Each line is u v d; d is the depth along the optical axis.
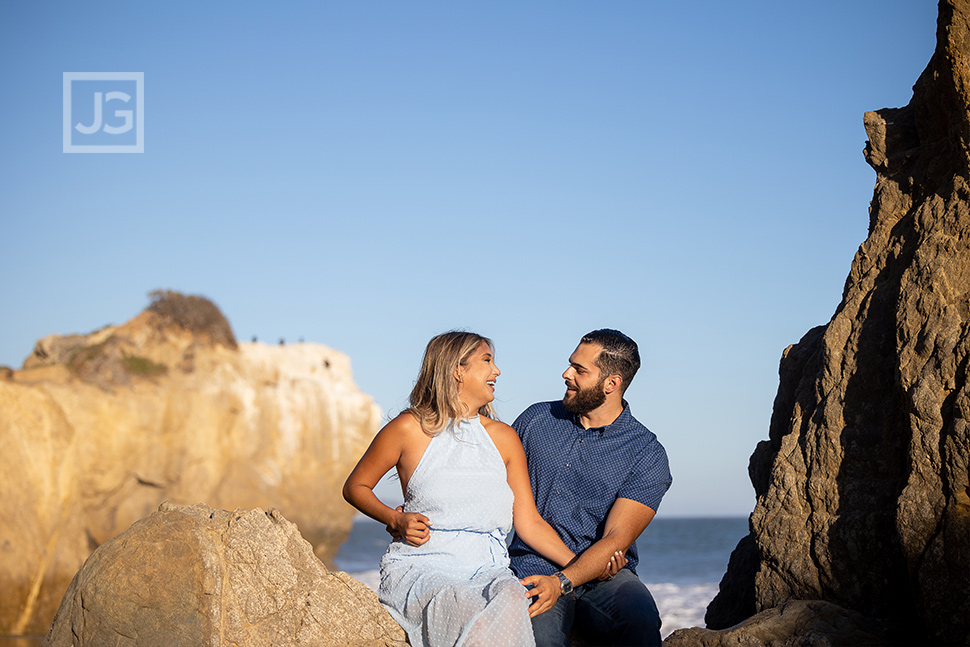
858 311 4.96
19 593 26.27
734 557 6.11
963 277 4.33
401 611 3.78
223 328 42.72
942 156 4.89
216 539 3.58
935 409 4.11
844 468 4.73
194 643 3.36
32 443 27.98
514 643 3.44
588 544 4.52
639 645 4.00
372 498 4.04
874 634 4.18
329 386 46.75
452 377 4.09
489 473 4.00
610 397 4.57
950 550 3.93
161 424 35.06
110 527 32.47
